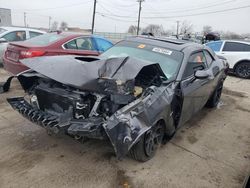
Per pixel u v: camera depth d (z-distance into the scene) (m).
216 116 6.05
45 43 6.59
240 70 11.83
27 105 3.76
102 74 3.26
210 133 5.03
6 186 3.04
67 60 3.66
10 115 5.00
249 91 8.98
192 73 4.46
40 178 3.21
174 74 4.06
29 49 6.10
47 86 3.61
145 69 3.68
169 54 4.43
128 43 4.93
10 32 9.23
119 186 3.18
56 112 3.49
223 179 3.53
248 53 11.64
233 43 12.15
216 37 16.42
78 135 3.07
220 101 7.36
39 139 4.14
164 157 3.92
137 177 3.38
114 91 3.20
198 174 3.59
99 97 3.21
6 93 6.24
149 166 3.64
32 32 9.80
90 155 3.77
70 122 3.14
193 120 5.66
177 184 3.33
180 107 4.02
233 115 6.21
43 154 3.73
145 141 3.49
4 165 3.42
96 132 2.98
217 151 4.31
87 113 3.26
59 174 3.31
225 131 5.19
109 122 2.97
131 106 3.19
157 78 3.79
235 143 4.68
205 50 5.44
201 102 5.10
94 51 7.36
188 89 4.14
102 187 3.14
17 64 6.18
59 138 4.19
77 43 7.05
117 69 3.37
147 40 4.96
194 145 4.44
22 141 4.05
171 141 4.50
